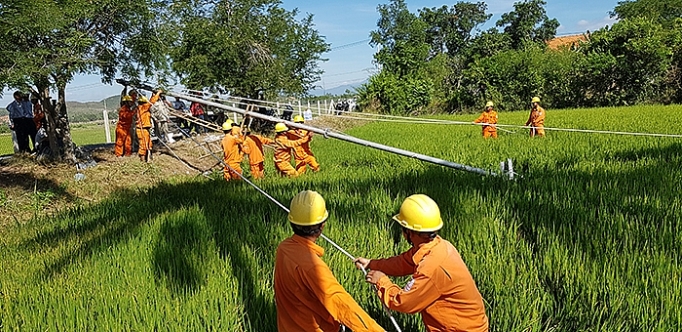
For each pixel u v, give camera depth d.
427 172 10.70
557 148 14.05
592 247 6.13
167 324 4.95
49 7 12.16
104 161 17.94
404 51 52.22
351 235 6.93
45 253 7.62
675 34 42.38
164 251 6.74
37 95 16.06
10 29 11.33
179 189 12.05
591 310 4.93
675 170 9.57
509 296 5.17
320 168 14.32
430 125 27.14
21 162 16.78
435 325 3.95
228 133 13.95
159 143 21.03
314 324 3.95
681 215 6.80
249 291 5.64
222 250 6.80
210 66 26.47
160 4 16.86
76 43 13.27
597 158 12.02
